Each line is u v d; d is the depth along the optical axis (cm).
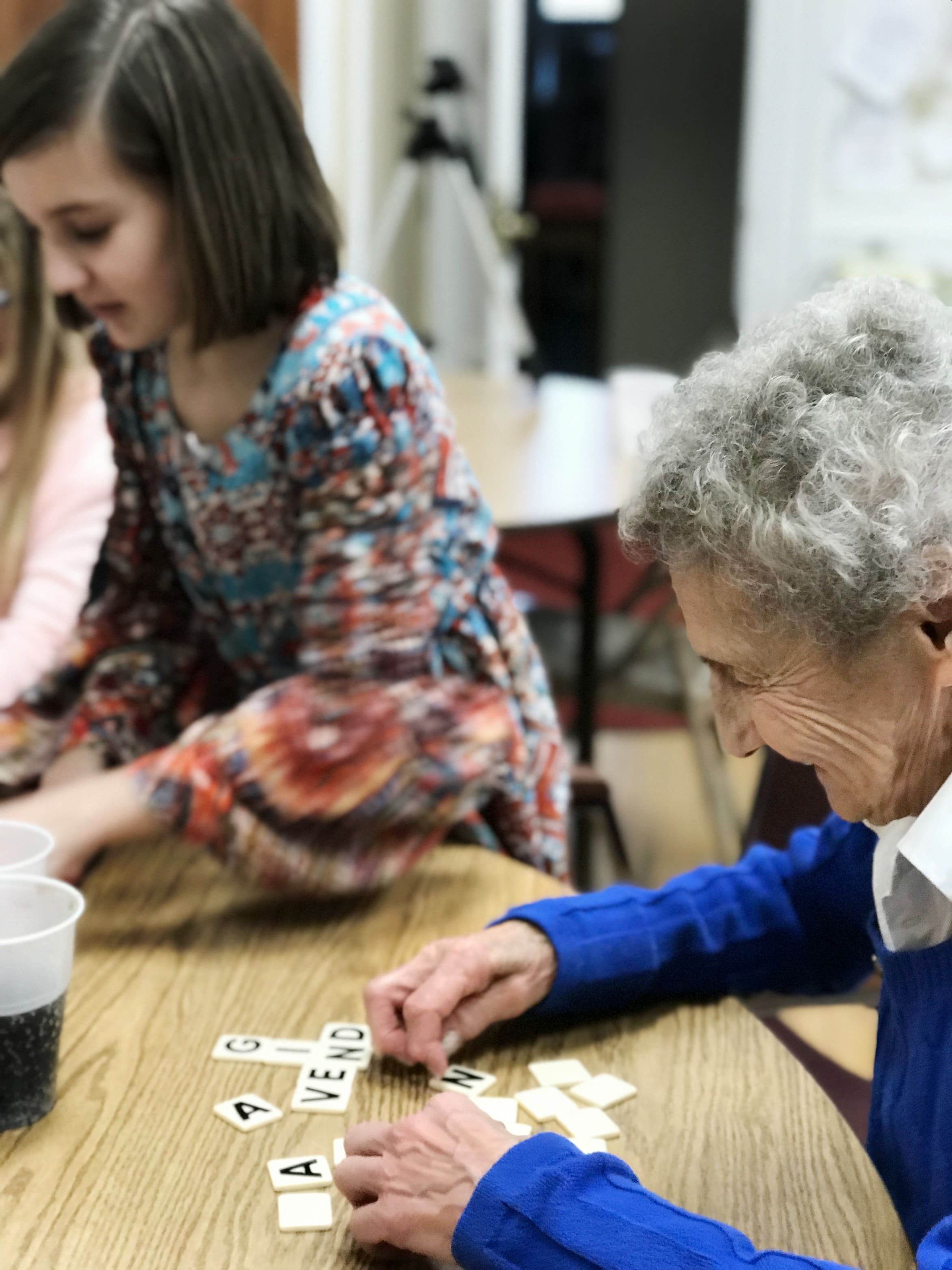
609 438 314
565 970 112
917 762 84
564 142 633
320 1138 97
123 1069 104
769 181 571
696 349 609
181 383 135
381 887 135
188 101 118
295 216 125
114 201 120
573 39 623
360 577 127
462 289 640
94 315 131
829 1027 180
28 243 168
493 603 144
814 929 122
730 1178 93
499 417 338
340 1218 89
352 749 127
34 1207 88
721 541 79
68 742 149
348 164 568
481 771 133
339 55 546
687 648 292
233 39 121
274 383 126
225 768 125
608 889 121
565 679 291
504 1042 111
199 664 153
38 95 117
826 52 551
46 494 178
